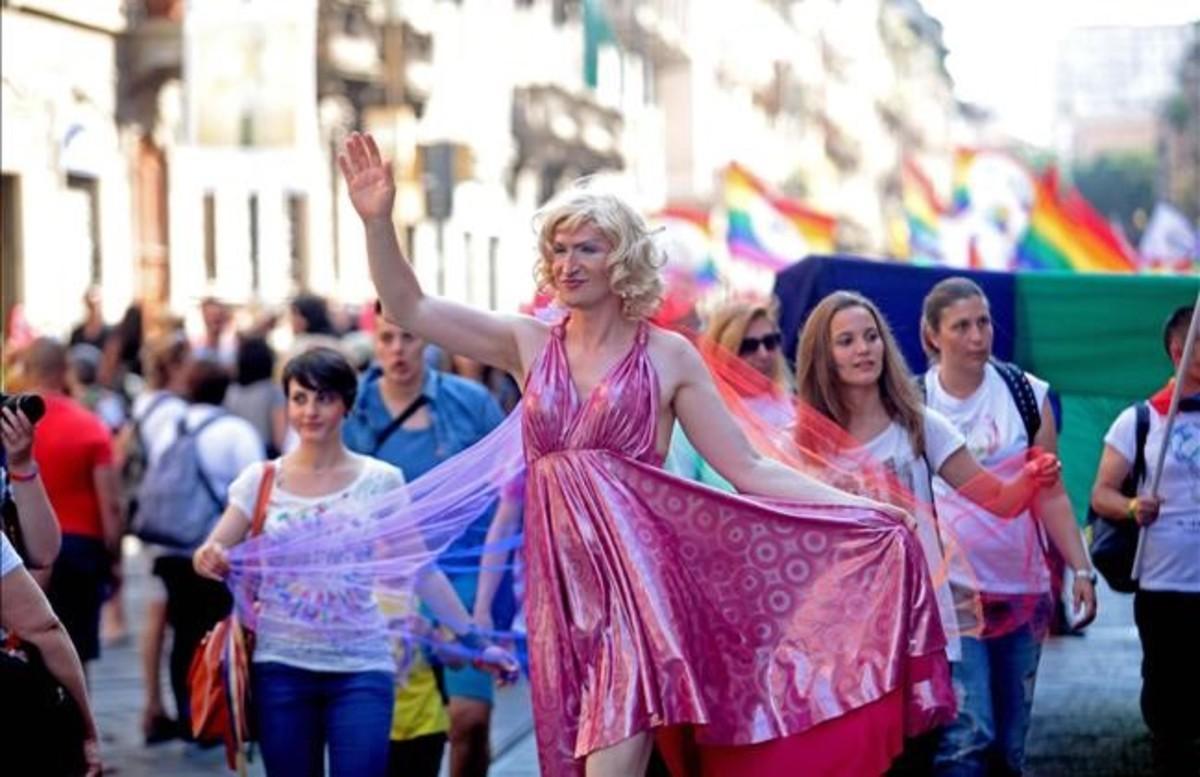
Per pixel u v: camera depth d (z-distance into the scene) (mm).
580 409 6891
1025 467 8664
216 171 39062
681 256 22812
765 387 8617
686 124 75250
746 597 7008
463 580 9727
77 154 34312
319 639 8445
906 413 8562
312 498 8656
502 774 11867
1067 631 10977
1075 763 10617
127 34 35812
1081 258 27562
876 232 112000
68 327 34094
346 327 28125
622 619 6758
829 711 6898
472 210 50969
